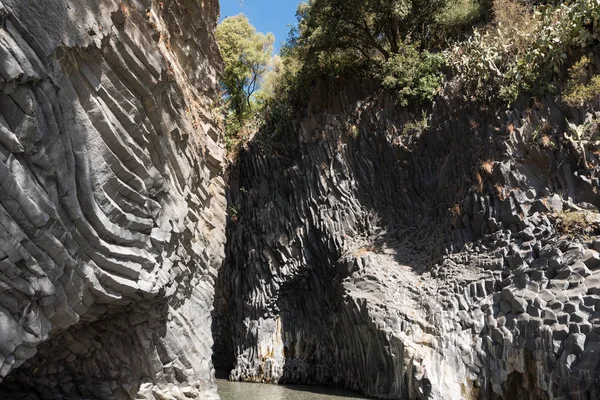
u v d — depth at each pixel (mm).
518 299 10062
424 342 11508
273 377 18359
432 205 14852
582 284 9211
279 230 19406
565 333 8719
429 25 17641
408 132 15805
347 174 17391
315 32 17719
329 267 17234
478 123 13383
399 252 15070
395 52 17703
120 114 7051
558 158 11219
